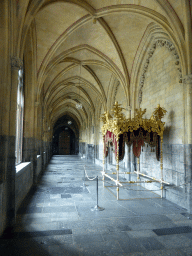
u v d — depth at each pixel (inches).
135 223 229.1
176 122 324.8
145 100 458.6
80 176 545.3
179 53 291.6
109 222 230.8
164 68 371.6
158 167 377.1
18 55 232.4
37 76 461.1
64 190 380.5
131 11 356.5
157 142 356.5
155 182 371.9
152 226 221.5
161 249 173.8
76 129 1704.0
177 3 279.9
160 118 351.6
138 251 169.9
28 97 425.4
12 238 188.7
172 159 332.5
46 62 459.8
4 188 203.5
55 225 219.8
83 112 1162.6
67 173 598.9
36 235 195.5
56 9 365.1
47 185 425.1
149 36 409.1
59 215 249.3
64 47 496.1
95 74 685.9
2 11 206.1
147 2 328.2
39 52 445.1
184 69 282.4
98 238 191.6
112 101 701.9
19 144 370.6
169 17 292.5
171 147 336.5
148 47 428.1
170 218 245.9
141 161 458.0
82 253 165.3
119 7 358.6
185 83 281.7
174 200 309.1
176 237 196.1
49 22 391.5
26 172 345.1
